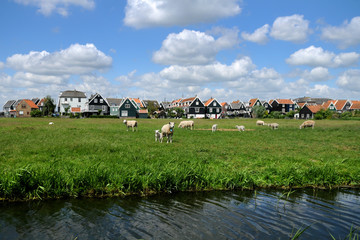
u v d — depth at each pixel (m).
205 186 8.57
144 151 13.11
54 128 26.78
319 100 130.75
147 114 92.06
